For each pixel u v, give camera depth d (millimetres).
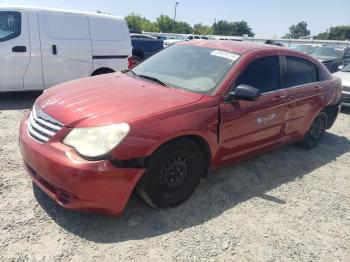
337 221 3604
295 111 4668
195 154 3422
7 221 3043
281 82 4449
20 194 3473
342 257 3059
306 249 3104
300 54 4953
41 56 7188
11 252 2703
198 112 3352
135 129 2912
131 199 3508
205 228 3227
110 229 3072
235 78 3801
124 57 8375
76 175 2752
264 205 3736
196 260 2818
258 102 3984
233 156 3934
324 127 5750
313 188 4270
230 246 3023
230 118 3645
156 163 3084
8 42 6828
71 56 7547
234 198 3803
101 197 2852
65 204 2902
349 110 9109
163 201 3309
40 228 3004
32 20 7047
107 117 2967
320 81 5273
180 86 3773
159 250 2885
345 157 5469
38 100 3645
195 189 3635
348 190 4328
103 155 2793
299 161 5078
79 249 2811
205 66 4008
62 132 2947
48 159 2865
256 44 4629
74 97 3375
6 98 7484
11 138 4980
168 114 3145
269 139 4395
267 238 3189
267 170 4621
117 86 3713
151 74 4164
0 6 6820
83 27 7695
